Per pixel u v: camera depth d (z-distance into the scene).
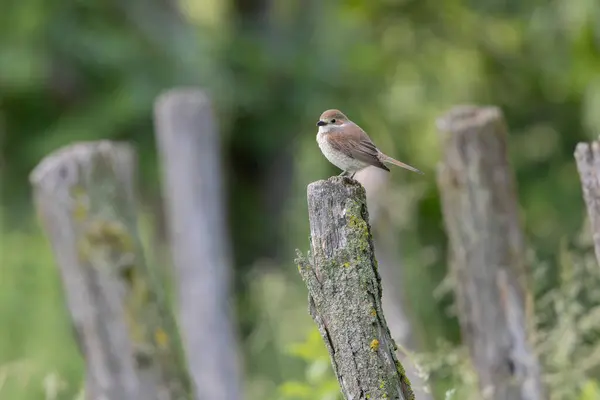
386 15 19.16
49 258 14.11
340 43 20.72
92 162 9.84
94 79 20.30
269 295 14.97
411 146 19.27
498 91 19.19
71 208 9.76
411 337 11.52
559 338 9.66
